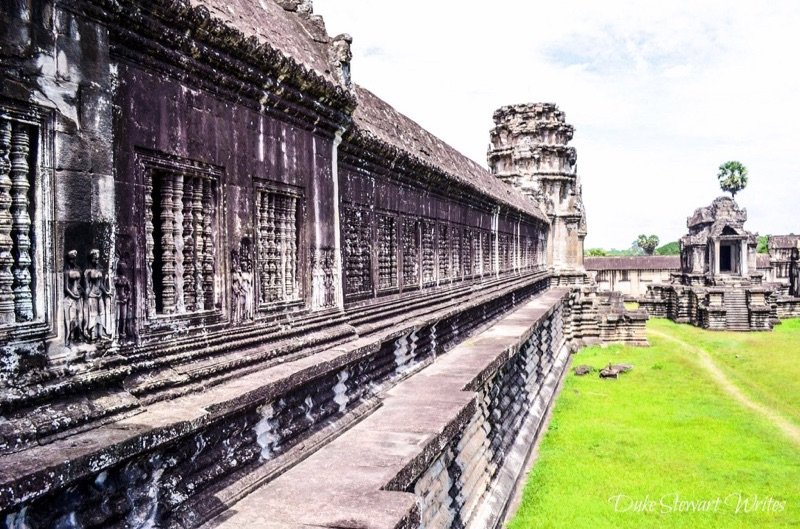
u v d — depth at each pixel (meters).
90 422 4.31
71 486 3.89
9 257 3.98
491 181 23.09
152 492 4.64
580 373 27.83
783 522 11.88
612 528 11.51
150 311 5.20
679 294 52.91
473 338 16.03
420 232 13.50
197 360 5.62
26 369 4.02
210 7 6.14
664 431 18.12
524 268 29.28
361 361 8.70
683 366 29.98
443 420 8.19
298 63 7.07
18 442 3.80
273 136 7.09
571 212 40.66
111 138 4.69
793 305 55.84
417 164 12.26
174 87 5.48
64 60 4.31
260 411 6.12
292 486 5.93
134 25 4.90
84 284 4.46
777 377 27.20
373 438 7.46
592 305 38.47
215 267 6.08
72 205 4.37
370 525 5.07
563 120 41.50
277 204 7.33
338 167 9.23
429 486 7.86
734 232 54.44
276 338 6.94
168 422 4.49
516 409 15.71
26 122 4.07
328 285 8.48
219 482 5.45
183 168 5.59
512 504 12.70
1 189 3.97
